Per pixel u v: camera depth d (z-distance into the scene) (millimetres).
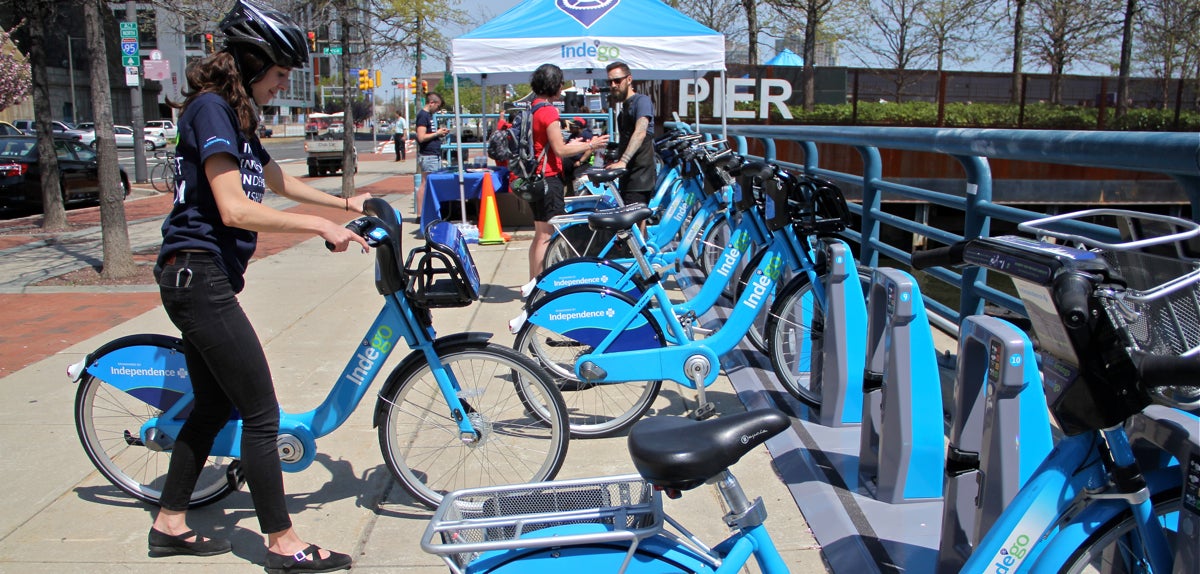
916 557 2916
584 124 14508
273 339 5961
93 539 3250
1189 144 2545
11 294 7621
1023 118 18094
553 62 9219
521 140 6867
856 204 6246
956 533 2592
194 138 2719
